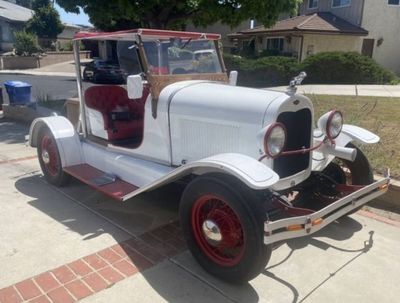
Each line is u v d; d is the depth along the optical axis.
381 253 3.63
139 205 4.62
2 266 3.36
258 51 24.56
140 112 4.93
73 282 3.16
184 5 8.67
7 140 7.92
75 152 4.98
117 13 8.80
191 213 3.28
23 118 9.77
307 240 3.85
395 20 22.91
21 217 4.29
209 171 3.22
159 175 3.96
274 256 3.57
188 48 4.36
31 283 3.14
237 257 3.04
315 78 17.86
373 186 3.57
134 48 4.07
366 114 8.67
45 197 4.86
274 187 3.38
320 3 24.84
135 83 3.78
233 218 3.05
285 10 9.27
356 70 17.66
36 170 5.93
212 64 4.63
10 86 10.24
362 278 3.26
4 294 3.00
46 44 37.62
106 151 4.71
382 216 4.38
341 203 3.22
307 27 21.06
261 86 17.70
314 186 3.98
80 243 3.75
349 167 4.18
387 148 6.01
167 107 3.90
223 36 29.75
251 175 2.83
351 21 22.81
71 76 25.11
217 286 3.14
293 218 2.85
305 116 3.52
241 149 3.43
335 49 22.16
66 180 5.11
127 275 3.26
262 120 3.27
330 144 3.80
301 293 3.06
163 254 3.59
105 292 3.04
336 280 3.23
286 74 17.92
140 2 8.62
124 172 4.38
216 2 8.85
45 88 17.98
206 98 3.68
